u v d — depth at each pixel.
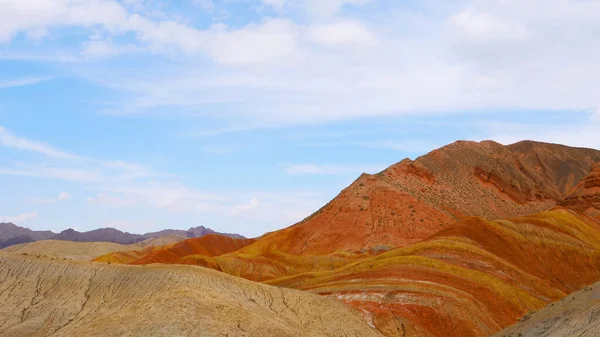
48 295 75.88
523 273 114.56
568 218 151.00
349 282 99.12
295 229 198.38
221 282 76.38
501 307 94.31
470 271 103.81
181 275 75.00
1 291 76.19
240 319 63.75
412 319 82.94
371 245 172.88
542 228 140.75
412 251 117.31
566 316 56.12
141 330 60.75
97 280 78.12
